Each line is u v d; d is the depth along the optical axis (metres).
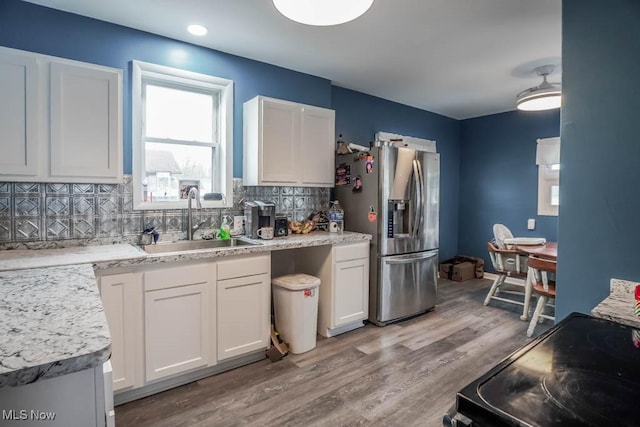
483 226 5.45
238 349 2.48
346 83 3.92
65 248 2.32
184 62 2.83
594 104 1.66
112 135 2.24
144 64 2.62
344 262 3.14
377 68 3.45
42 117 2.03
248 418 1.96
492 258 3.97
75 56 2.40
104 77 2.20
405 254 3.51
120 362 2.02
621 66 1.58
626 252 1.59
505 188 5.18
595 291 1.68
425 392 2.22
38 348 0.80
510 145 5.12
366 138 4.40
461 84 3.94
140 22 2.52
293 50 3.01
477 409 0.71
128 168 2.60
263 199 3.31
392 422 1.93
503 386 0.78
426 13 2.40
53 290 1.28
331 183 3.45
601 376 0.83
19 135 1.97
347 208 3.67
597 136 1.65
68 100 2.10
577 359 0.92
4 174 1.95
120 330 2.01
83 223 2.44
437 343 2.97
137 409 2.04
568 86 1.74
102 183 2.29
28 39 2.26
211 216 2.99
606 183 1.63
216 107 3.07
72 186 2.39
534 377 0.82
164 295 2.15
